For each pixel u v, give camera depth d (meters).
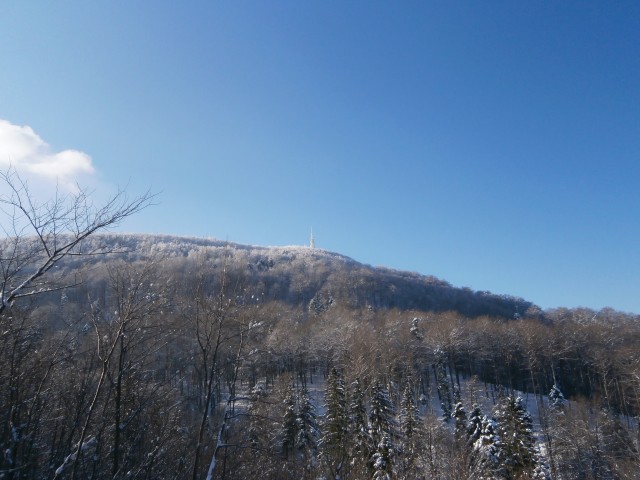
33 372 10.95
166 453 12.49
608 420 38.28
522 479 27.75
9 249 7.40
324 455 21.33
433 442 29.75
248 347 13.09
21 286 7.30
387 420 29.45
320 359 54.56
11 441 9.56
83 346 12.05
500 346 67.88
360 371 33.84
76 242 7.59
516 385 71.00
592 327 72.81
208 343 11.97
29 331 11.02
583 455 36.22
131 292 10.58
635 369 45.47
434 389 61.78
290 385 28.38
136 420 11.83
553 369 65.62
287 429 24.20
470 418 32.22
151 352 11.68
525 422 31.75
